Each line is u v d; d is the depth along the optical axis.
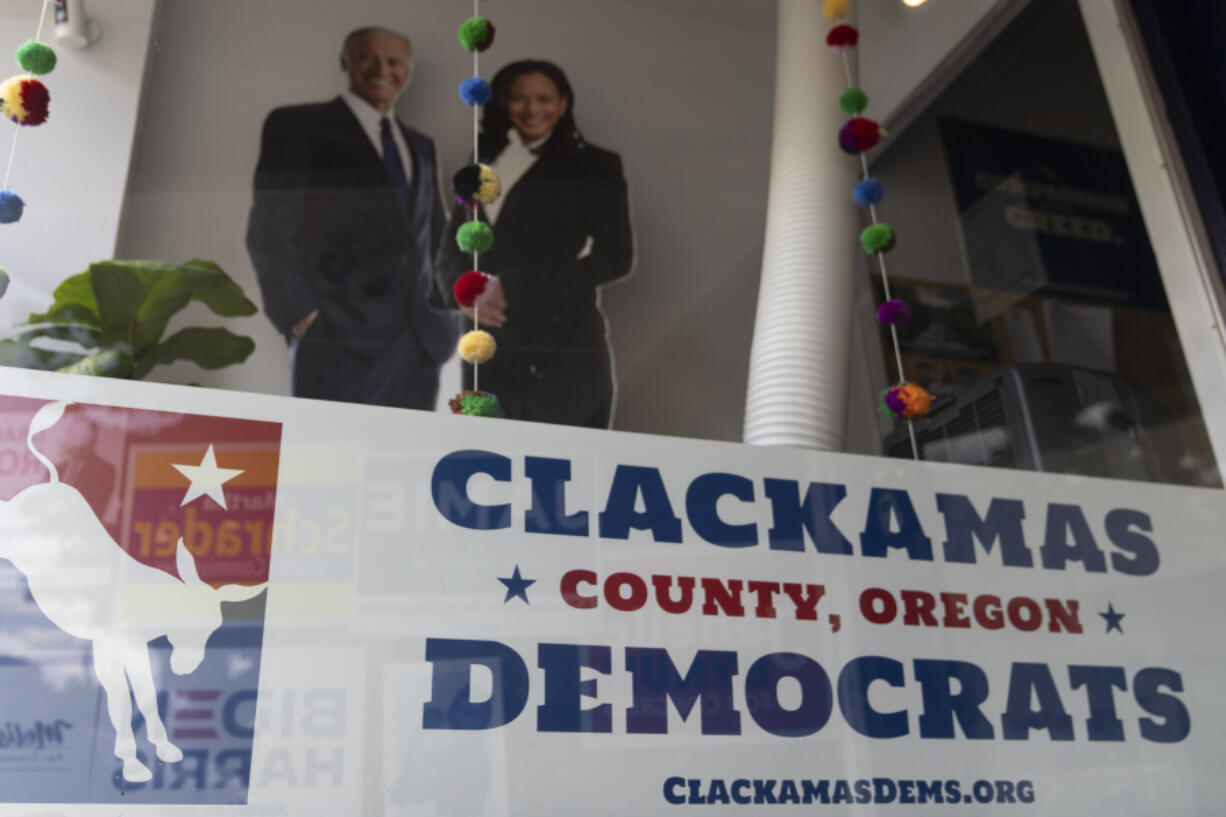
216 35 2.72
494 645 1.31
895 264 2.90
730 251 2.76
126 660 1.19
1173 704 1.57
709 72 2.99
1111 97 2.61
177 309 2.16
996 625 1.54
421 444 1.38
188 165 2.58
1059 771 1.48
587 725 1.31
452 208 2.74
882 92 2.99
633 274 2.75
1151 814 1.49
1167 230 2.44
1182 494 1.73
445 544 1.34
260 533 1.28
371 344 2.56
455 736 1.26
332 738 1.22
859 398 2.66
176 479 1.28
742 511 1.49
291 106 2.72
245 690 1.22
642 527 1.43
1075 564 1.62
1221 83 2.47
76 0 2.51
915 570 1.53
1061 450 2.41
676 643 1.39
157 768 1.16
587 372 2.63
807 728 1.40
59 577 1.20
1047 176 2.77
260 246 2.56
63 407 1.27
